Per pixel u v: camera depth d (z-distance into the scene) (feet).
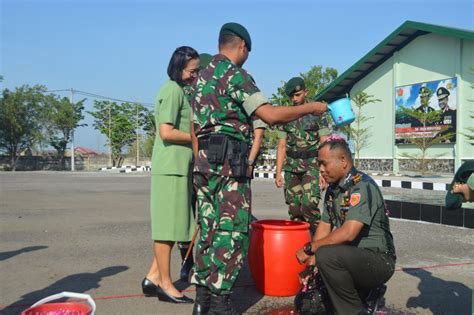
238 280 14.38
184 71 12.17
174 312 11.38
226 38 10.73
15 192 43.98
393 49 76.07
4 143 126.41
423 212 25.58
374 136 80.53
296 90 17.39
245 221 10.34
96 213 28.89
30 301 12.00
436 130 69.62
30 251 17.93
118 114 153.07
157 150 12.32
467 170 8.86
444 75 69.41
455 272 15.25
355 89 83.41
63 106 129.39
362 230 10.01
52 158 130.93
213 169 10.19
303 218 17.67
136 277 14.42
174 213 12.03
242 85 10.13
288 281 12.46
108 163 145.59
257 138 12.07
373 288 10.05
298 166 17.34
